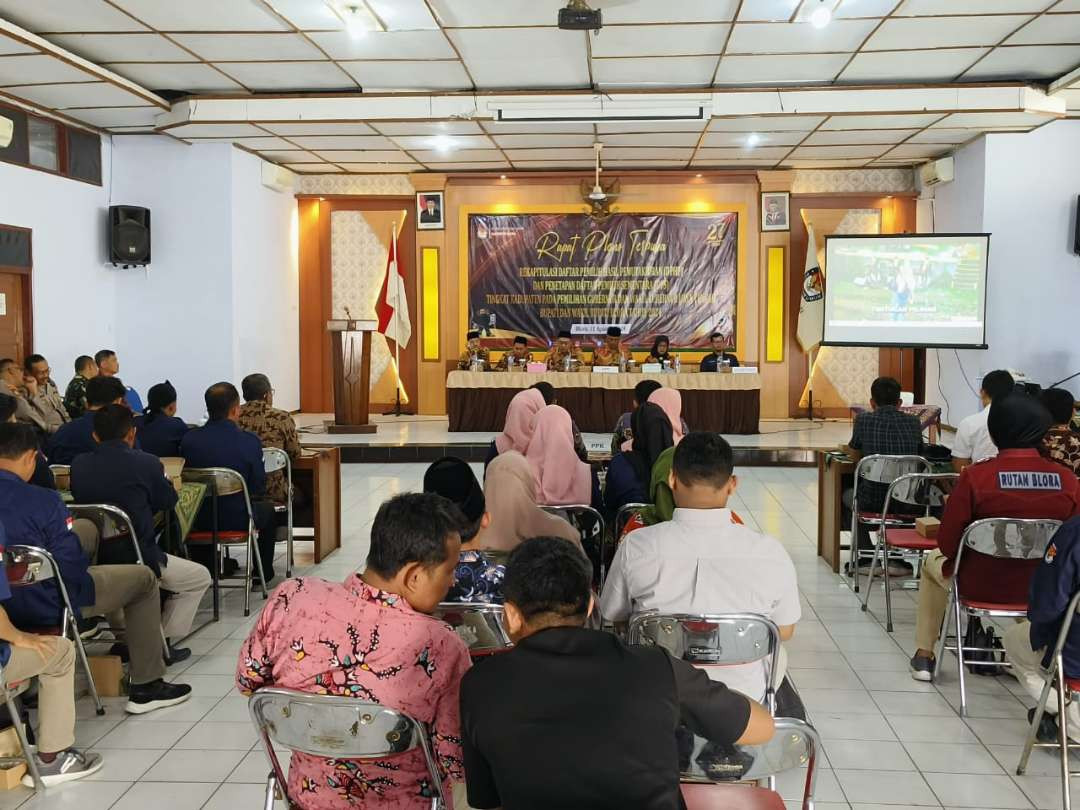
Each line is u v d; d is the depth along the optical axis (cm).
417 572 185
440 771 185
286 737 186
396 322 1220
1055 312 998
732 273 1204
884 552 448
